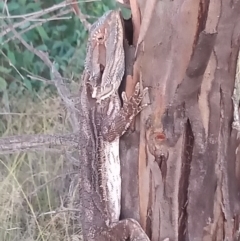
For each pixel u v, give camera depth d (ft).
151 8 2.06
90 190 2.37
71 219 3.53
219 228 2.15
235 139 2.11
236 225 2.15
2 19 3.78
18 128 3.88
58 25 4.82
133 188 2.21
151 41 2.08
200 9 2.01
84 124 2.39
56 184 3.65
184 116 2.09
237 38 2.03
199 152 2.11
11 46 4.58
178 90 2.07
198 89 2.07
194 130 2.10
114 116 2.22
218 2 1.99
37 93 4.24
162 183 2.15
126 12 3.97
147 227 2.20
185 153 2.12
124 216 2.25
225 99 2.08
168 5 2.03
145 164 2.16
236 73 2.07
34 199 3.63
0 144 2.61
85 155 2.40
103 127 2.27
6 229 3.37
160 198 2.16
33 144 2.63
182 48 2.04
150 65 2.10
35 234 3.46
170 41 2.05
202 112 2.09
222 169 2.12
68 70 4.35
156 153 2.13
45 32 4.49
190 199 2.14
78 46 4.55
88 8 4.52
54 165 3.70
